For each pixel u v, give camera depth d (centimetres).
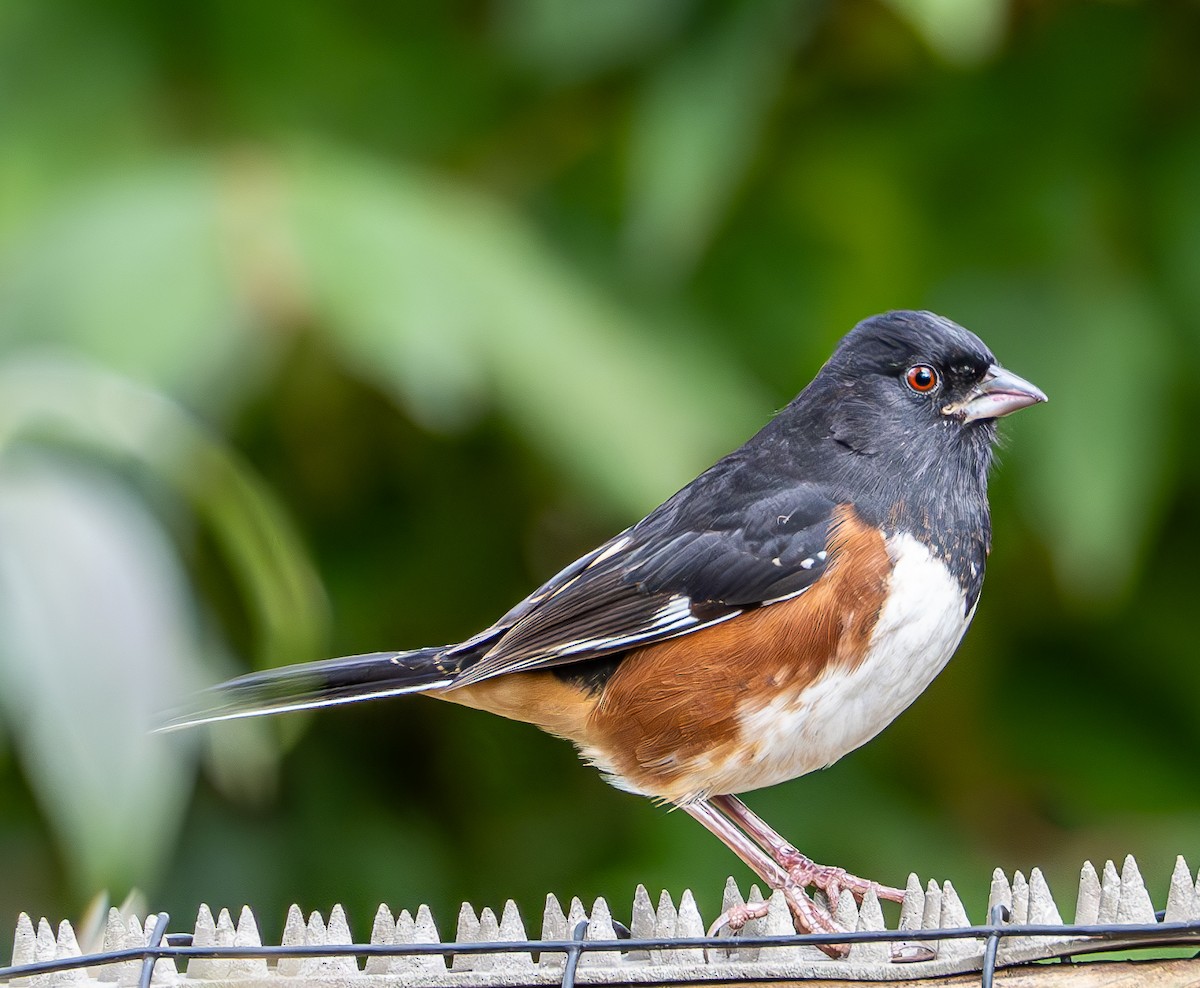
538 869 920
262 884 893
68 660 493
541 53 900
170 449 652
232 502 672
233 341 761
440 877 920
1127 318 911
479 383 786
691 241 870
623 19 876
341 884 907
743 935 565
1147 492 895
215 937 555
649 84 884
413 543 948
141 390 659
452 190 923
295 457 915
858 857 902
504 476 941
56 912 858
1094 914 506
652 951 544
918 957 516
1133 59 934
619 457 790
